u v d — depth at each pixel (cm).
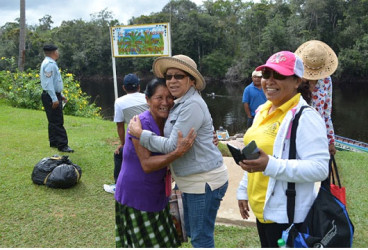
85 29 7162
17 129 743
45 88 521
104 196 406
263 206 199
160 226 235
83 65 6762
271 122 197
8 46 6481
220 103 3291
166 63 218
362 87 4109
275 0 5428
